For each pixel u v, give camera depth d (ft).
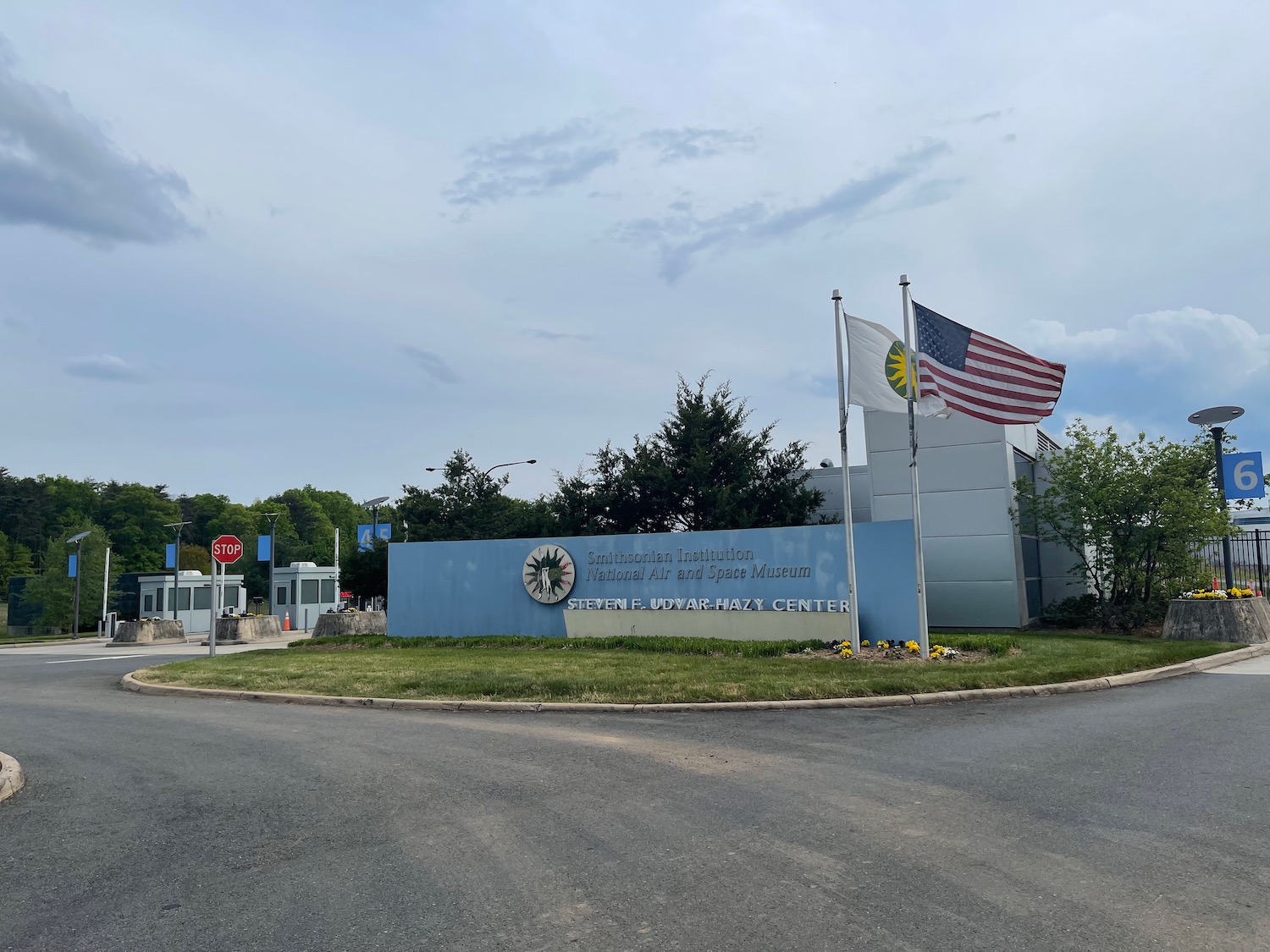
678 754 28.96
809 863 18.01
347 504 392.06
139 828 21.85
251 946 14.74
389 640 70.79
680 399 114.01
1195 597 59.82
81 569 164.35
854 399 51.37
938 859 18.13
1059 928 14.62
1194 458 65.36
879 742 30.35
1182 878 16.83
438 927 15.33
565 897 16.52
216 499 361.30
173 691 48.44
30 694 50.16
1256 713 33.78
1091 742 29.19
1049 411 50.37
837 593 59.47
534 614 69.72
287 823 21.85
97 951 14.71
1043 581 80.28
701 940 14.43
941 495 72.74
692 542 64.39
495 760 28.50
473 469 137.39
